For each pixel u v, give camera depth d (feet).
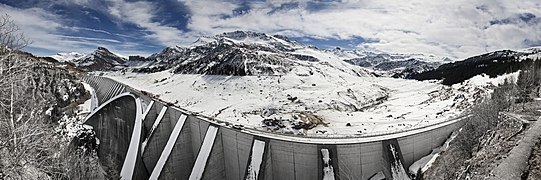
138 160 238.27
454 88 408.67
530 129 120.88
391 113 309.01
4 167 78.38
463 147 150.61
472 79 429.38
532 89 252.21
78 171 144.66
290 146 170.81
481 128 164.25
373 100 419.95
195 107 379.35
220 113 329.72
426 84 558.56
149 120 292.40
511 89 231.91
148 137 262.88
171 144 232.53
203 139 221.66
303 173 169.68
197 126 232.12
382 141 168.45
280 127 252.83
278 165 177.27
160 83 611.47
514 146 107.76
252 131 193.26
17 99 91.81
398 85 595.88
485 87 340.59
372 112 327.47
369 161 167.43
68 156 138.82
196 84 526.98
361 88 465.47
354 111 347.77
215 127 208.03
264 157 172.24
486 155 115.03
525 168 87.04
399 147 171.94
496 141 126.62
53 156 104.22
